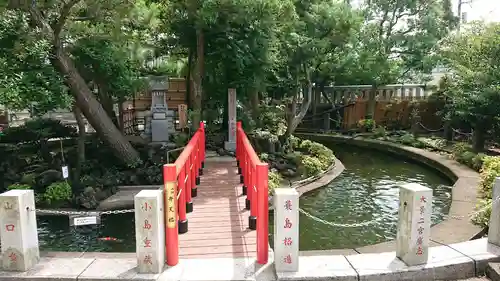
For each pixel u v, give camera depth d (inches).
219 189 304.7
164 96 443.2
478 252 181.5
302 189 377.1
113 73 395.2
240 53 402.3
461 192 325.7
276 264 163.6
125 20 359.6
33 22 315.0
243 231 218.2
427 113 677.9
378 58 641.6
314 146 499.5
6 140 452.1
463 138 561.6
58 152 422.9
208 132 511.8
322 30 453.1
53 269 169.8
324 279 160.6
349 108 701.3
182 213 215.5
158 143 426.0
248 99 520.7
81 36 359.9
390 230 292.0
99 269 169.3
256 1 360.8
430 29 655.8
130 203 323.0
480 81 439.5
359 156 569.3
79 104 354.9
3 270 168.7
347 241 273.9
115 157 408.2
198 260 176.4
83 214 202.7
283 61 457.1
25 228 167.9
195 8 394.9
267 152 455.5
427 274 167.6
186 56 598.5
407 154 534.3
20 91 268.8
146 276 162.2
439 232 232.4
